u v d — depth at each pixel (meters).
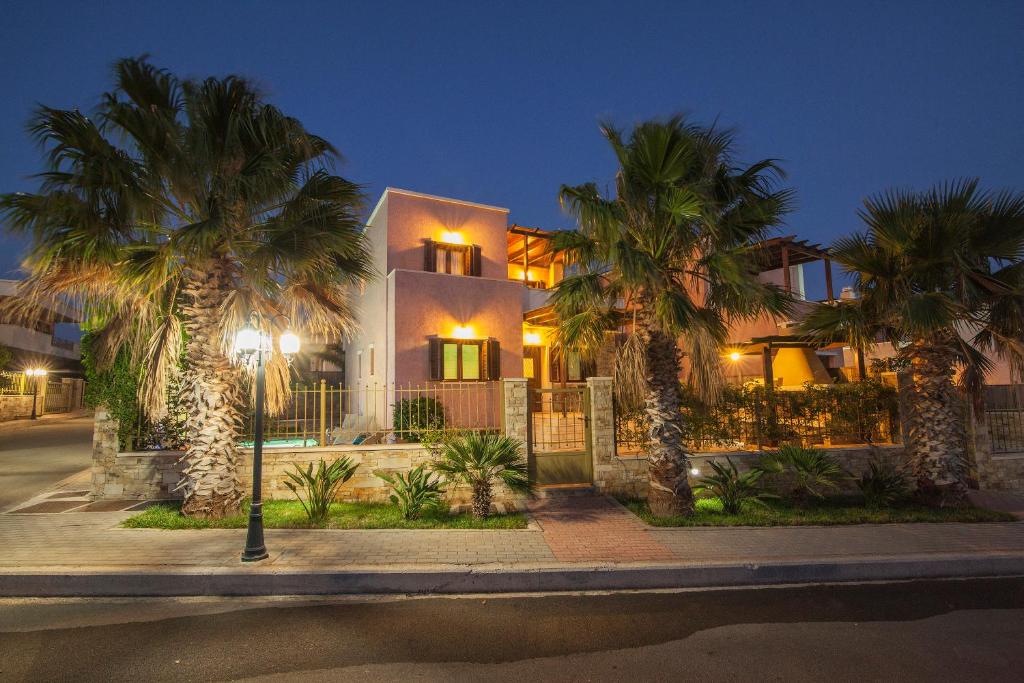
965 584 5.68
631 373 8.19
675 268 7.91
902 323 8.16
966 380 8.44
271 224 7.69
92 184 6.60
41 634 4.30
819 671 3.74
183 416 9.28
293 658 3.90
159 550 6.02
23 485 9.98
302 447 8.98
